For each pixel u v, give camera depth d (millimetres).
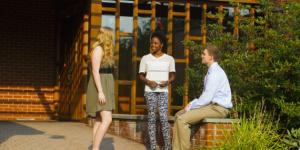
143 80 9297
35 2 15516
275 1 11508
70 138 10141
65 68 14984
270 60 10297
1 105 15211
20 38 15391
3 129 11281
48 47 15570
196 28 13305
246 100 10258
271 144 8961
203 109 8664
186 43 11383
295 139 9297
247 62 10406
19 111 15320
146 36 12977
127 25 12867
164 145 9555
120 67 12758
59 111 15422
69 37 14797
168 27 12852
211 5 13195
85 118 12883
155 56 9344
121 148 9625
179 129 8594
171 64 9375
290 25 10477
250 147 8609
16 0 15406
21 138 9930
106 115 8109
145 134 10219
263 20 10758
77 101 13578
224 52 10844
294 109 9664
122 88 12734
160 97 9266
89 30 12648
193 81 11148
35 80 15453
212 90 8594
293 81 10156
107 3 12711
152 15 12773
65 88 14906
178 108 12992
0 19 15258
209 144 8711
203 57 8773
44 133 10734
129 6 12875
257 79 10375
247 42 10930
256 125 9219
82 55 13070
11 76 15305
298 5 10414
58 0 15391
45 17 15570
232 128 8859
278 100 9914
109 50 8172
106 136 10891
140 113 12797
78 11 13852
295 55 10133
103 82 8094
